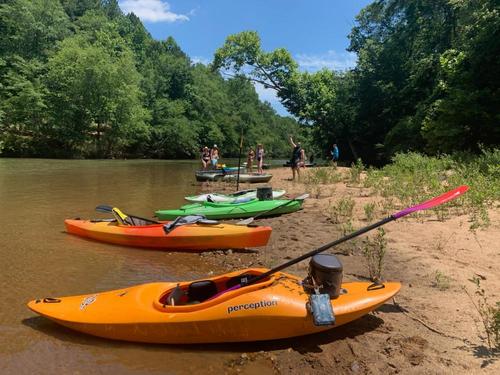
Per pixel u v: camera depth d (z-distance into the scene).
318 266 4.74
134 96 49.22
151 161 47.16
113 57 52.12
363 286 5.25
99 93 46.56
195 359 4.41
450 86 24.42
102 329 4.82
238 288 4.70
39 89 43.25
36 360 4.37
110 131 49.31
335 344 4.61
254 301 4.53
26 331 5.00
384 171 19.03
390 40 35.97
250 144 91.12
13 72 43.41
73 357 4.44
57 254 8.20
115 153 51.00
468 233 8.43
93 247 8.77
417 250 7.76
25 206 13.15
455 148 23.11
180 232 8.59
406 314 5.23
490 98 21.98
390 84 34.41
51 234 9.70
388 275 6.62
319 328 4.59
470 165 14.52
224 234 8.44
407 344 4.51
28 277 6.82
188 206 12.13
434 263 7.00
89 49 46.22
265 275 4.86
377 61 37.09
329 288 4.74
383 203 12.10
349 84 40.12
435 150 24.34
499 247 7.47
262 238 8.40
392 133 30.75
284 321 4.49
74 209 12.77
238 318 4.49
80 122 46.75
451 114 22.62
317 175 20.02
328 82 41.59
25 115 42.41
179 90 73.62
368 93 37.19
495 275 6.31
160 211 11.68
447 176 15.05
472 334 4.65
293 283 4.98
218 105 83.31
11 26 47.09
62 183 19.77
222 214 11.55
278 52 40.59
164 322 4.61
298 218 11.46
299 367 4.23
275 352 4.52
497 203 10.70
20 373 4.12
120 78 47.78
